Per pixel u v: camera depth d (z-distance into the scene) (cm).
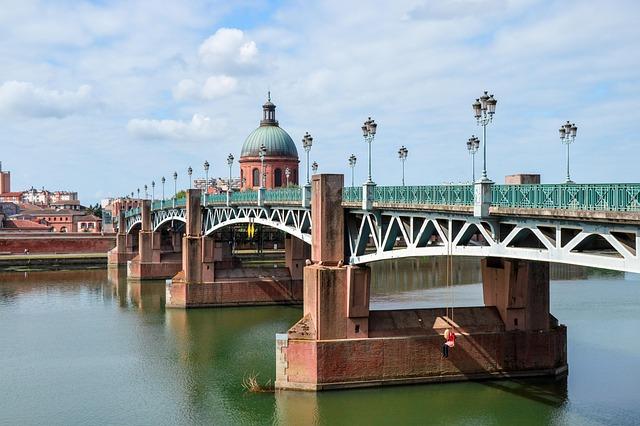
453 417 4256
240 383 5134
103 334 7088
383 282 11050
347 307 4784
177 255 12381
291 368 4800
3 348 6481
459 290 10012
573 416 4216
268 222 7100
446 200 4006
